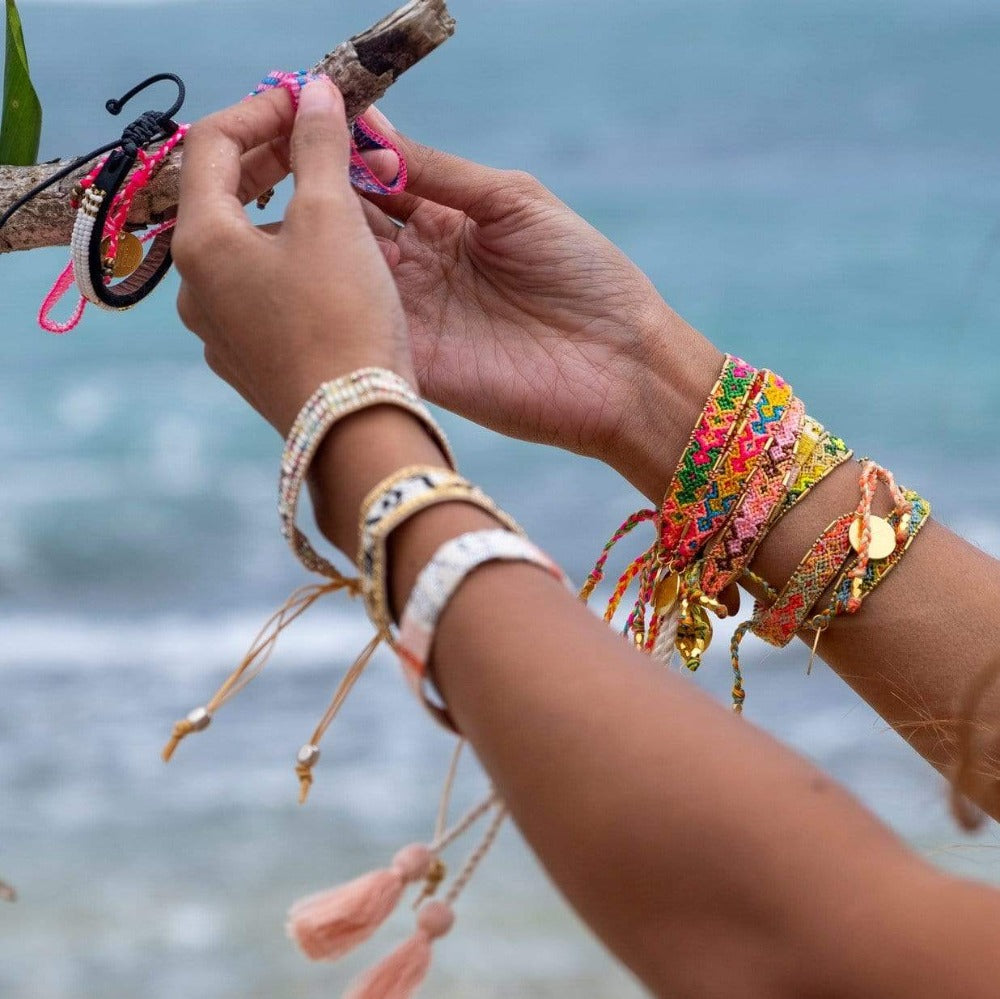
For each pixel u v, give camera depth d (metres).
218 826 5.77
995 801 1.01
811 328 14.52
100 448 11.64
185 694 7.35
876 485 1.24
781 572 1.24
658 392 1.29
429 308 1.33
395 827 5.70
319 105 0.91
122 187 1.10
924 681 1.18
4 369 13.00
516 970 4.60
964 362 12.71
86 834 5.72
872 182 20.25
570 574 9.07
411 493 0.69
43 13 29.81
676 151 23.25
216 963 4.82
